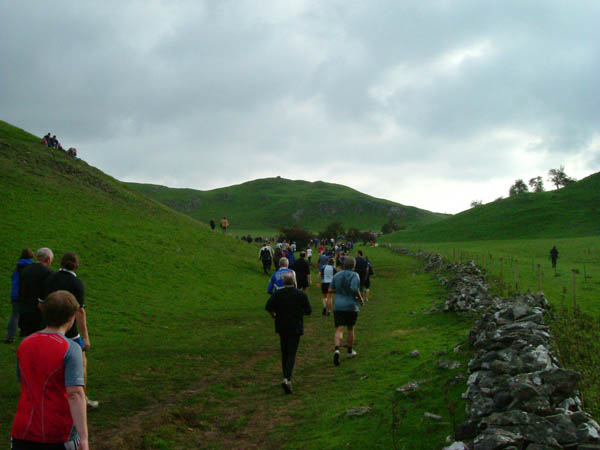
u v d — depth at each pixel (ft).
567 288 56.85
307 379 27.20
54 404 10.28
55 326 10.92
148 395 23.77
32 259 34.06
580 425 13.91
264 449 17.40
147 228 105.40
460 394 20.11
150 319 46.85
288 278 26.68
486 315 28.53
